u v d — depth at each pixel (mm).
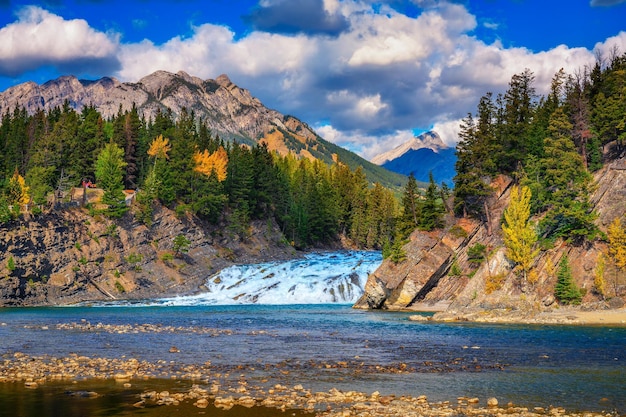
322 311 77750
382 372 28547
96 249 101875
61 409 20031
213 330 50938
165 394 22484
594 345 38594
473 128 88938
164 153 127312
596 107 85938
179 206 119938
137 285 101625
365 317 66750
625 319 55500
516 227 67562
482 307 65750
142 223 112250
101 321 61344
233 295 101688
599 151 81750
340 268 110938
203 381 25625
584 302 63812
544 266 68000
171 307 86938
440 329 51156
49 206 102750
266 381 25922
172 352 35406
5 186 104812
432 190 85250
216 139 164875
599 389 24312
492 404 21359
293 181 178875
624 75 88188
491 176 90000
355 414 19656
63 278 94875
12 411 19703
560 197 70812
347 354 35125
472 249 78625
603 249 66188
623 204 69000
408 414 19625
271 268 114375
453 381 26156
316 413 19750
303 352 36031
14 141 131375
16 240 91562
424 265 79312
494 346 38625
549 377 27078
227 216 133250
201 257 116562
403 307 79500
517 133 92938
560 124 76688
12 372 27328
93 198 114250
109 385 24453
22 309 81812
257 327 54281
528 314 59750
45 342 40344
